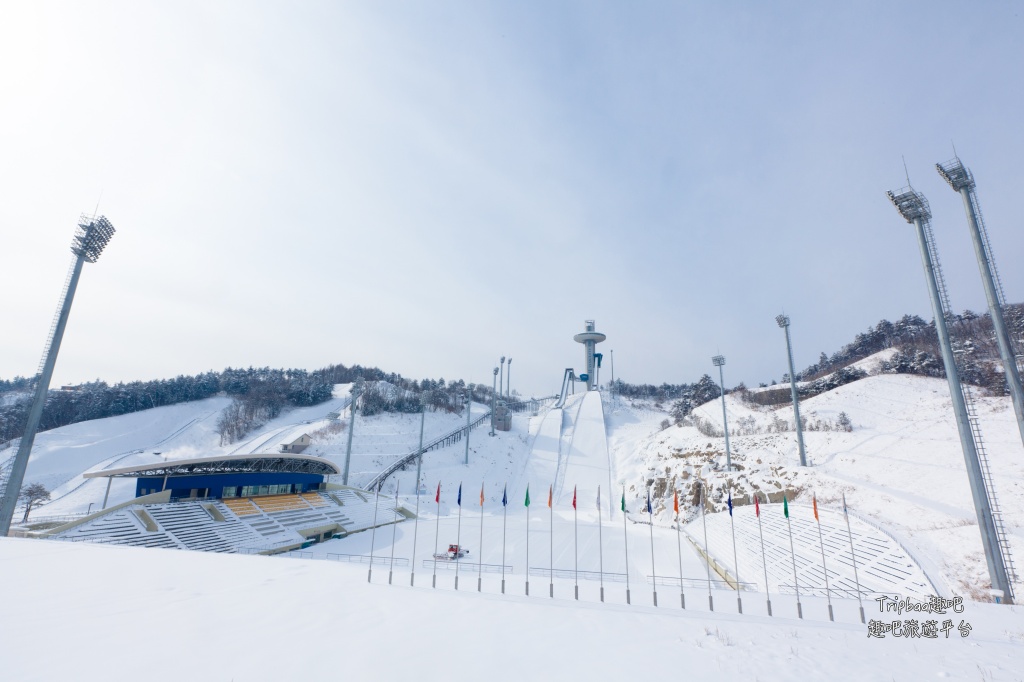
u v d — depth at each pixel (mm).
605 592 29031
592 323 168750
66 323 45250
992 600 25531
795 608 25172
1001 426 53438
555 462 104875
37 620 17406
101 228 46969
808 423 77125
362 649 16250
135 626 17375
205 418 156250
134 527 45688
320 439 111062
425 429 125500
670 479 79188
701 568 46438
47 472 105375
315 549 53125
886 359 103812
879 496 44625
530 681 13898
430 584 29594
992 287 27609
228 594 23188
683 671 14820
